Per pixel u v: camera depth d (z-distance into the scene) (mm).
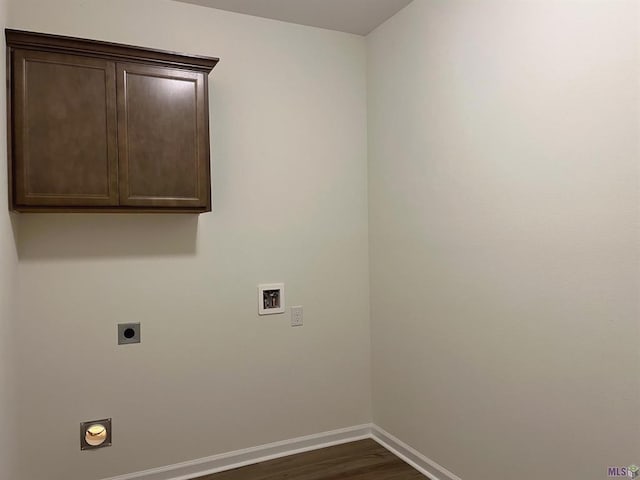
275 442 2752
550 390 1783
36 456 2223
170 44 2486
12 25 2160
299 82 2818
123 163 2148
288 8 2604
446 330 2342
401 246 2693
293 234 2807
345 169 2963
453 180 2271
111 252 2369
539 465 1833
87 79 2086
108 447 2361
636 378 1488
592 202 1614
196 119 2293
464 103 2189
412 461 2619
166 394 2482
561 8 1713
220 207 2609
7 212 1917
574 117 1670
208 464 2566
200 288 2562
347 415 2965
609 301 1564
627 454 1517
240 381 2662
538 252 1824
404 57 2629
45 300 2242
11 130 1966
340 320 2947
